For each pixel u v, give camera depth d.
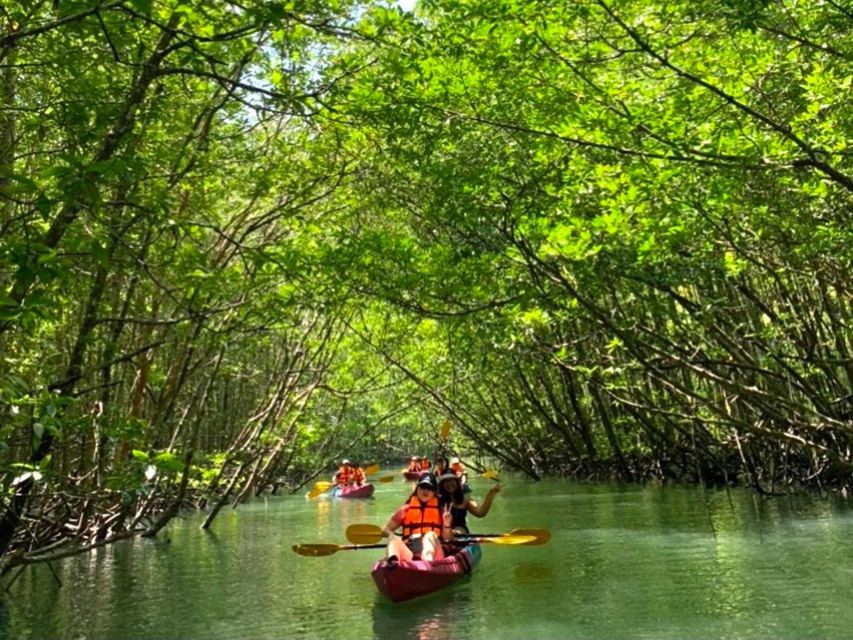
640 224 10.27
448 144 10.36
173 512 15.08
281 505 24.88
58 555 7.41
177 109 10.14
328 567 12.18
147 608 9.63
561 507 19.81
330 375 27.56
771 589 9.08
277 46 9.55
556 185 10.19
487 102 9.88
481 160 10.70
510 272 12.22
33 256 5.16
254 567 12.39
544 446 32.84
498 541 12.05
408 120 9.25
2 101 7.72
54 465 12.34
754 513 15.85
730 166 7.93
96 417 8.12
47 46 7.36
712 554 11.53
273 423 21.75
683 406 17.33
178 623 8.85
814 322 15.12
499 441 33.91
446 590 10.05
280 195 14.09
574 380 25.83
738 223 11.71
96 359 13.02
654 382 19.38
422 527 11.43
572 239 10.41
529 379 30.34
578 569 11.03
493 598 9.49
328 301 12.10
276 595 10.17
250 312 11.27
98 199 5.17
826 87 8.70
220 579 11.43
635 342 12.38
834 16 7.39
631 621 8.11
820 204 10.63
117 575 11.96
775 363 14.91
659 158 8.27
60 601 10.14
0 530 8.26
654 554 11.85
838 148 8.23
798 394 17.06
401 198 13.23
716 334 14.44
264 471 26.14
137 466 6.61
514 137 10.33
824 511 15.32
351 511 22.28
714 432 21.41
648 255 10.89
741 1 7.04
